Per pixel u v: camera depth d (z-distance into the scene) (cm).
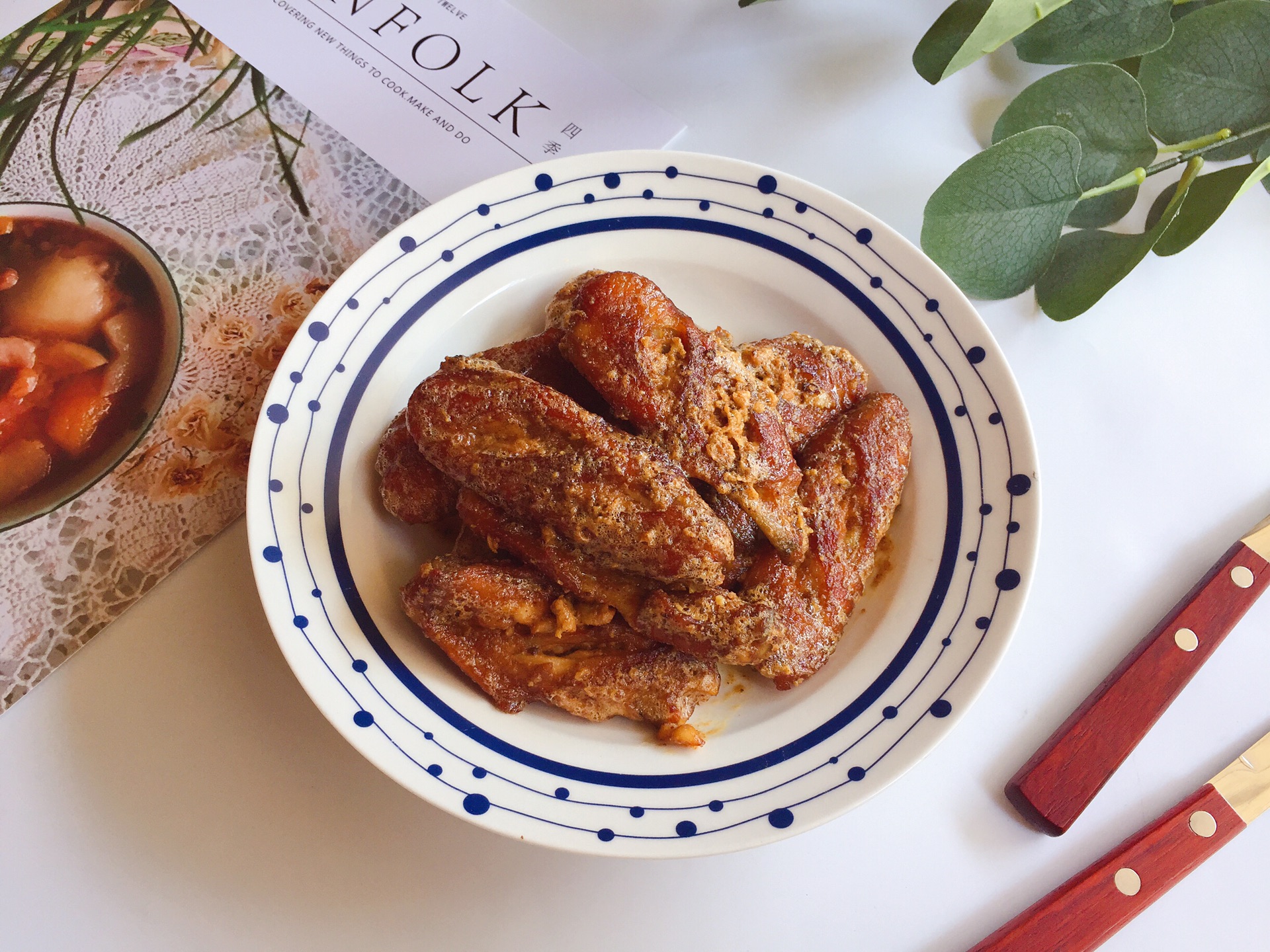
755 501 24
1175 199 28
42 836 24
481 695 24
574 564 24
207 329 28
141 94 31
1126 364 30
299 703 25
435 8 32
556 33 32
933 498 26
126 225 29
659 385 24
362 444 26
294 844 24
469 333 27
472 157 30
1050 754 25
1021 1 25
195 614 26
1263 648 27
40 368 27
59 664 25
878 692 24
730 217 27
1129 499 29
